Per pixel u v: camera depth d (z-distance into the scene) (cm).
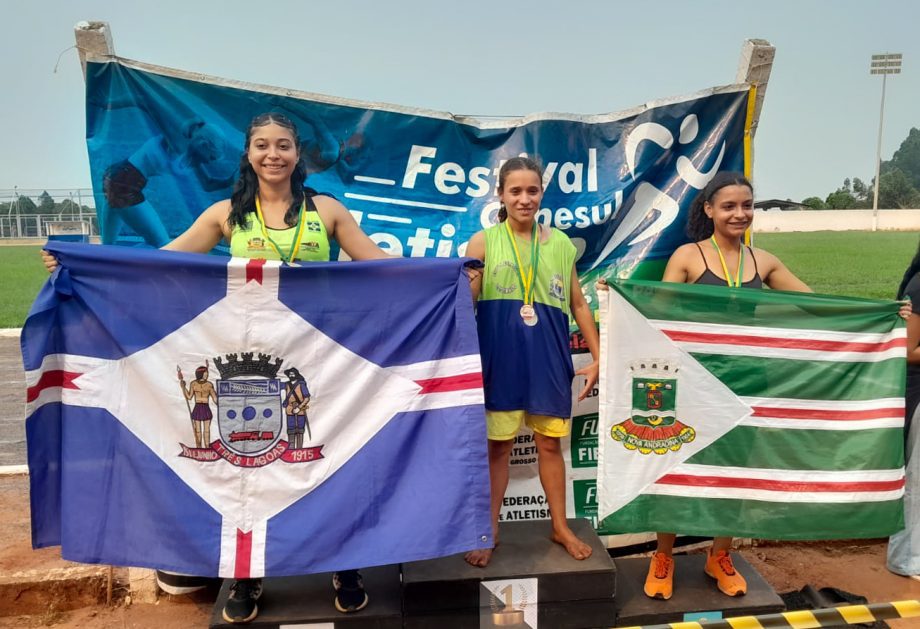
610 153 416
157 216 379
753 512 327
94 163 371
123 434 290
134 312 290
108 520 290
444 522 288
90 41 362
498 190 340
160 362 291
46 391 288
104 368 290
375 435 294
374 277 294
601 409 322
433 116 404
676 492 326
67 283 287
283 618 307
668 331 322
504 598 315
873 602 379
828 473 328
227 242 387
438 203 411
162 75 373
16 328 1451
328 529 289
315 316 293
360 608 312
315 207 320
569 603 319
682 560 378
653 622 325
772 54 412
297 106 391
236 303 291
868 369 328
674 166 419
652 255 418
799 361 326
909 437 397
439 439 294
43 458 290
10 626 356
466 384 293
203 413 291
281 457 293
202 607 373
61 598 371
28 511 468
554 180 412
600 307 321
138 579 374
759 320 324
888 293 1673
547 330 328
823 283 1873
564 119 410
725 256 345
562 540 341
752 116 421
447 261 295
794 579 405
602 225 415
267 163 304
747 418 326
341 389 295
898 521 329
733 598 338
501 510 411
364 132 400
